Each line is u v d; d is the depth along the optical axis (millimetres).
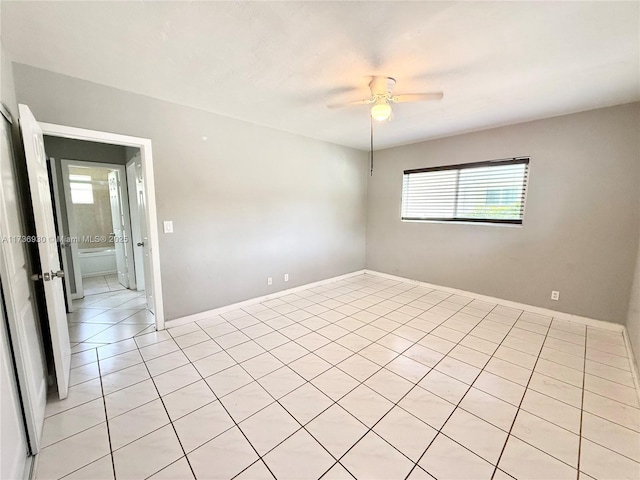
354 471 1389
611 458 1465
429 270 4426
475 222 3871
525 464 1431
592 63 1998
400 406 1833
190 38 1729
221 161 3211
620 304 2881
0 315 1280
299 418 1729
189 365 2291
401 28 1610
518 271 3516
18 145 1941
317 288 4418
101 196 5547
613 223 2871
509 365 2295
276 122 3428
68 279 3469
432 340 2715
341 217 4770
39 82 2113
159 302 2889
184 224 2994
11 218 1550
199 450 1505
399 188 4691
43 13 1489
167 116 2779
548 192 3223
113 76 2242
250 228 3568
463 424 1686
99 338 2750
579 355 2445
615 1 1385
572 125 3025
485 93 2525
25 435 1420
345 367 2266
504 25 1578
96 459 1449
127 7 1449
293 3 1414
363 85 2381
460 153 3908
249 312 3424
